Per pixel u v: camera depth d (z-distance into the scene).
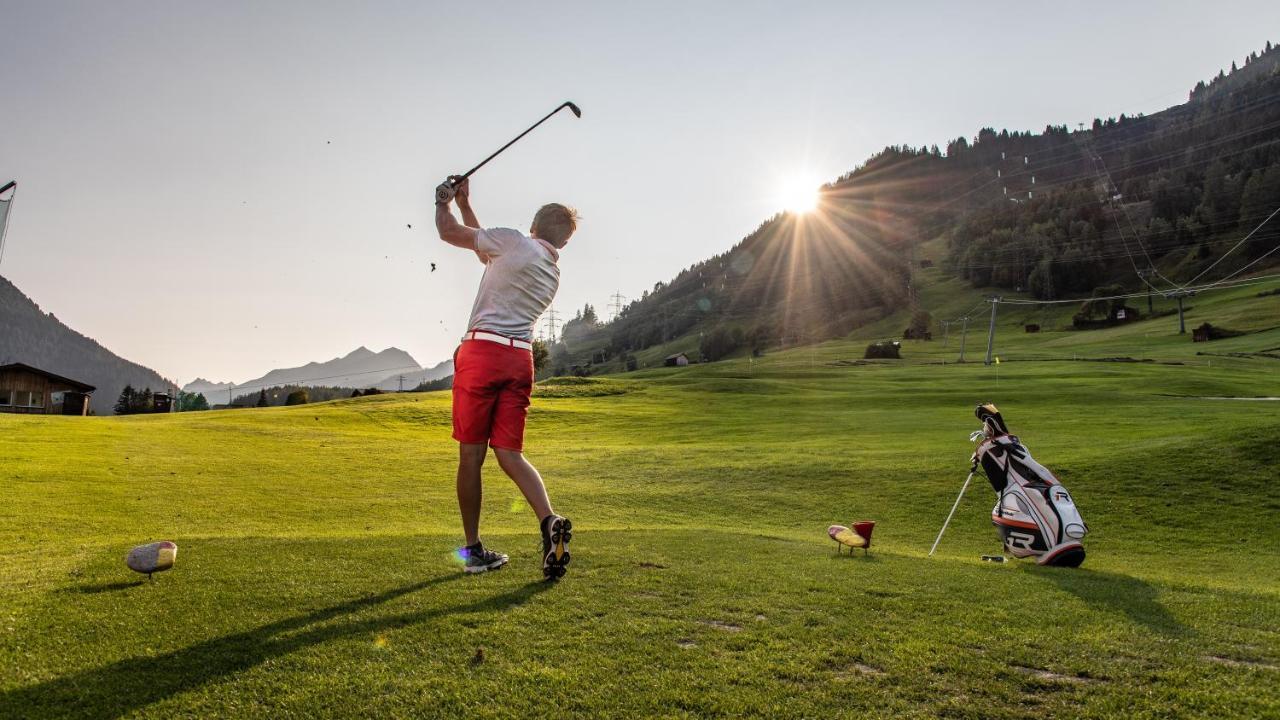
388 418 42.12
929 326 138.12
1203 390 45.41
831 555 6.03
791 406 45.62
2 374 51.12
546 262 4.52
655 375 87.12
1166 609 4.04
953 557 7.46
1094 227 171.75
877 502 15.68
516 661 2.87
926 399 45.75
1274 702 2.64
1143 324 113.56
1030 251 168.25
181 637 3.00
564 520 4.16
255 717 2.33
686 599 3.90
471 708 2.45
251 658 2.79
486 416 4.34
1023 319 143.88
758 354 145.00
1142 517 13.08
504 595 3.82
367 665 2.77
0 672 2.55
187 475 18.56
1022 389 49.75
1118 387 48.34
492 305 4.39
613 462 22.77
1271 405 31.61
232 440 27.69
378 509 14.98
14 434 24.83
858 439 26.31
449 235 4.49
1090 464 16.36
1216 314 107.12
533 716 2.40
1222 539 11.76
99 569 4.18
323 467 21.58
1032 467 7.31
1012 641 3.31
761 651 3.08
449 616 3.39
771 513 15.23
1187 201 178.62
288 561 4.52
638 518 14.66
